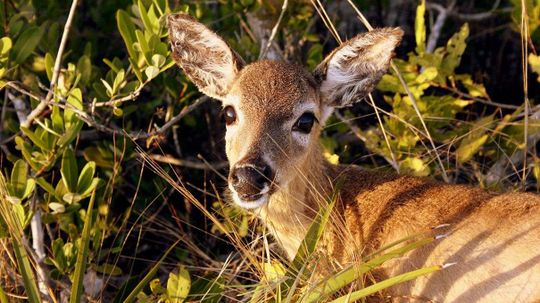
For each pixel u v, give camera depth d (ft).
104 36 42.83
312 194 29.50
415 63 37.50
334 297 27.78
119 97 34.99
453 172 37.04
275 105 29.01
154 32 33.30
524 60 34.65
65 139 32.24
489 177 36.42
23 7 38.55
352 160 40.50
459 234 26.81
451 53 37.47
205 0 42.11
